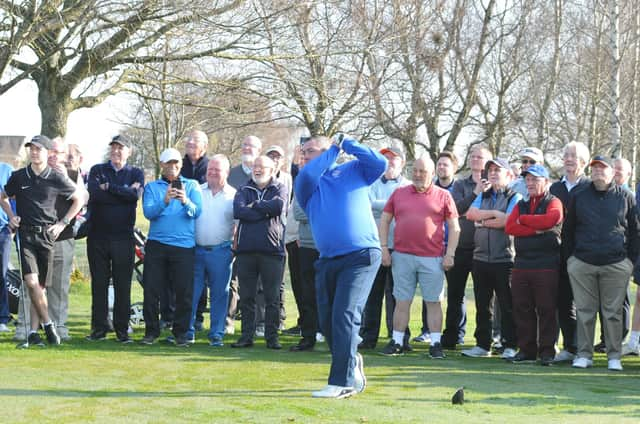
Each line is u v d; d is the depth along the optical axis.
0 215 12.52
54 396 7.14
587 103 33.91
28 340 10.44
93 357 9.59
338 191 7.62
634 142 29.73
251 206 10.92
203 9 17.14
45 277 10.59
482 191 11.27
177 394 7.39
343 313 7.49
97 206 11.16
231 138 30.23
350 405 6.99
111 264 11.36
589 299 10.23
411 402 7.27
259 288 12.84
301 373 8.76
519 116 29.39
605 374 9.58
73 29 16.23
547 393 7.97
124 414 6.45
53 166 10.80
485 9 27.48
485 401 7.44
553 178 33.69
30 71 16.39
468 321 15.99
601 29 29.05
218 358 9.79
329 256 7.60
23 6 15.85
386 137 25.02
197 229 11.23
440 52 25.28
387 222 11.08
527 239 10.47
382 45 20.94
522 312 10.56
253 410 6.68
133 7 16.59
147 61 18.33
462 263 11.67
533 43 29.28
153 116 26.39
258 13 18.45
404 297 10.80
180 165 11.25
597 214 10.19
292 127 24.50
